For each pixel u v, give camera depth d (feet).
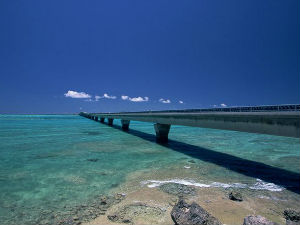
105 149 84.02
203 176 45.34
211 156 70.03
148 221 24.94
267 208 29.40
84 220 25.52
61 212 27.86
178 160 62.95
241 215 27.02
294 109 46.93
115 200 31.60
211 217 20.92
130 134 153.17
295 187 38.58
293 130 44.11
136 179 42.96
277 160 63.98
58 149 83.46
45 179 43.11
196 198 32.55
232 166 55.11
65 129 196.13
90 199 32.27
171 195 33.65
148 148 87.30
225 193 35.12
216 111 81.71
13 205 30.22
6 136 131.03
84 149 83.71
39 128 206.69
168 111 121.19
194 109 95.66
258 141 117.08
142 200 31.50
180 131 199.41
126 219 25.31
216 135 156.25
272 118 49.78
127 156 69.36
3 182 41.09
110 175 46.09
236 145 99.45
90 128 213.05
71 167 53.67
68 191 35.94
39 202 31.22
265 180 42.80
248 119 57.67
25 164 57.21
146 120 131.13
